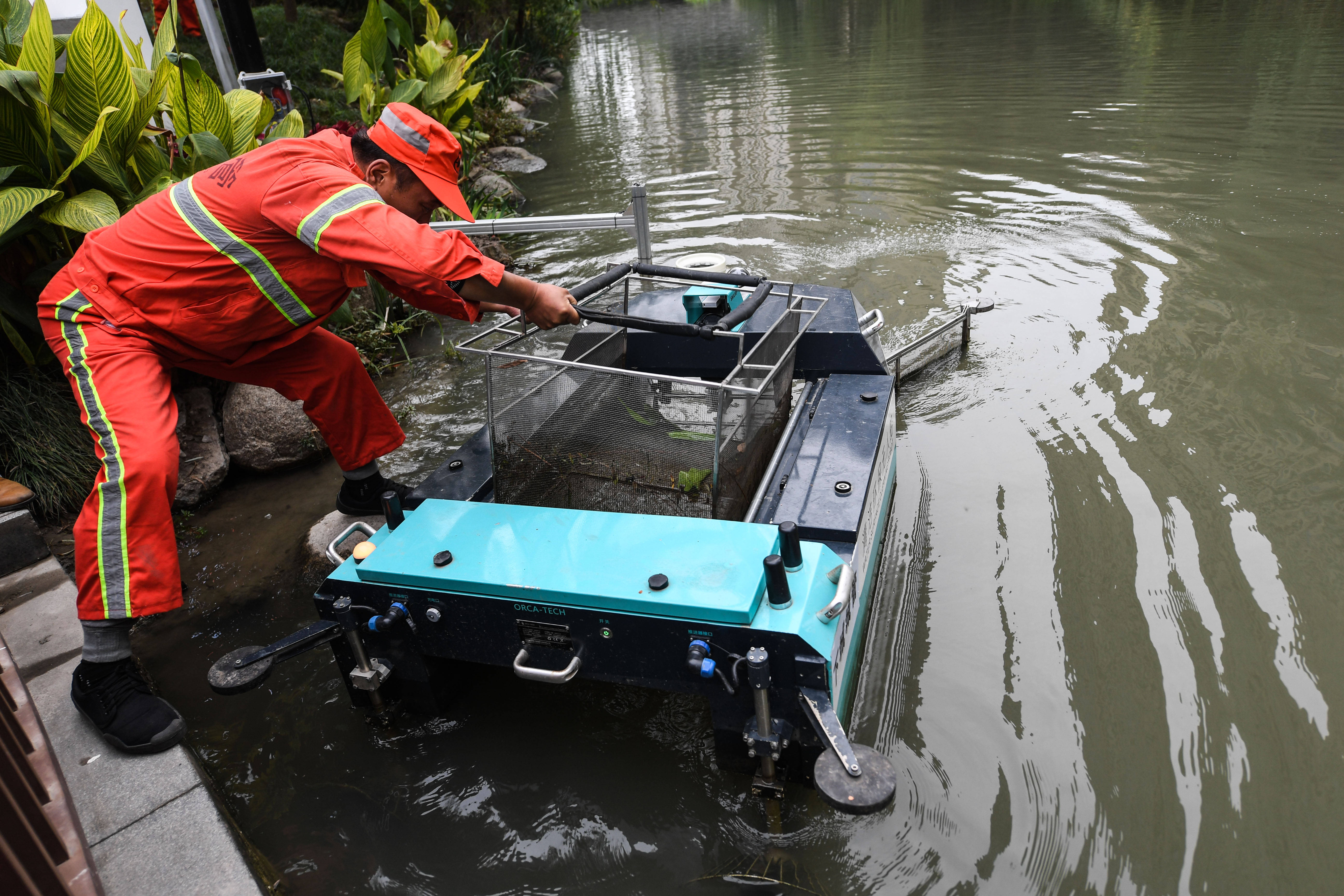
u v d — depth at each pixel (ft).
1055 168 26.09
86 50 12.73
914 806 7.00
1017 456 11.86
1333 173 23.22
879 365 10.25
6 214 11.57
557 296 7.56
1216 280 17.08
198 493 12.96
